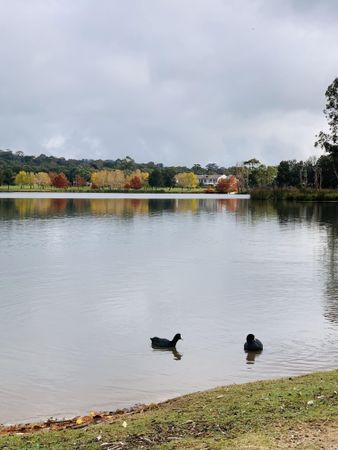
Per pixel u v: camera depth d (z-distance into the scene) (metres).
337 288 22.38
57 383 12.35
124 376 12.79
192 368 13.30
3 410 10.93
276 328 16.59
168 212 71.94
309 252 33.16
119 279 24.23
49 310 18.77
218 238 40.75
